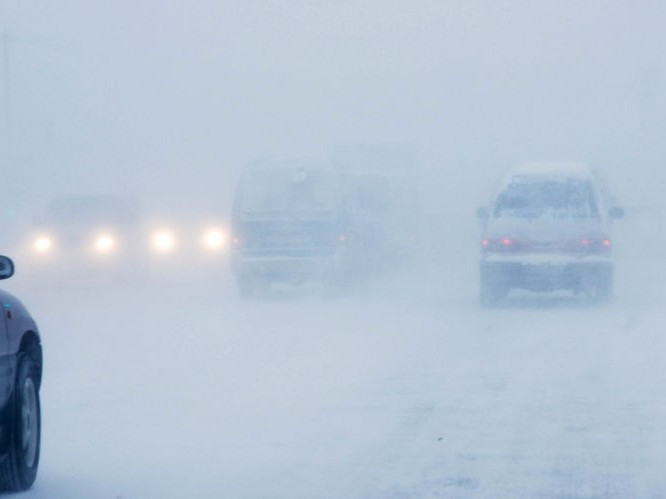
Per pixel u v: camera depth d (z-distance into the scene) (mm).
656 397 12922
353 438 10953
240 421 11883
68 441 11086
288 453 10367
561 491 8938
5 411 8844
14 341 9039
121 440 11086
